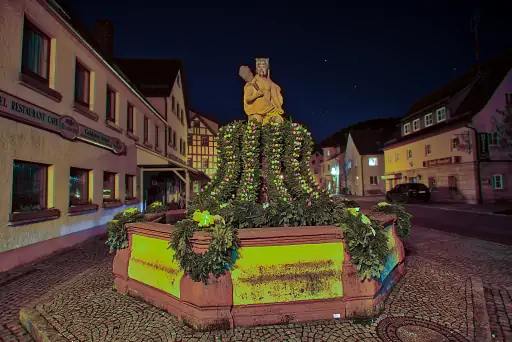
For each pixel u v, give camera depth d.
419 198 24.09
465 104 24.06
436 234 10.00
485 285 4.68
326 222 4.17
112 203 11.63
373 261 3.44
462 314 3.61
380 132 45.97
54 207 8.05
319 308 3.50
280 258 3.53
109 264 6.34
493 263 6.04
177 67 23.66
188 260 3.32
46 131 7.78
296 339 3.08
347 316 3.52
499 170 21.94
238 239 3.40
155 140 18.45
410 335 3.14
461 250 7.34
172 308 3.64
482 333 3.18
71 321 3.51
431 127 27.61
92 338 3.14
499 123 22.31
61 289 4.61
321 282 3.57
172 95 22.61
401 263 5.16
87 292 4.46
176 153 23.84
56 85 8.27
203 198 5.56
